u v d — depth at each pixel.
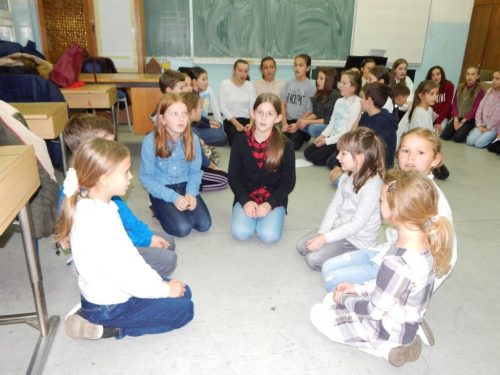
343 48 5.84
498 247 2.15
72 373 1.22
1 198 0.94
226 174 2.91
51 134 2.02
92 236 1.14
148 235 1.74
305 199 2.77
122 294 1.27
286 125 4.10
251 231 2.07
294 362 1.30
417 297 1.13
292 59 5.75
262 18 5.47
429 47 6.16
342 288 1.41
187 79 3.21
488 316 1.57
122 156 1.17
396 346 1.21
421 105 3.28
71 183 1.11
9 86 2.62
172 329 1.42
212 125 4.05
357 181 1.64
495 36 5.87
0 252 1.94
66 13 4.84
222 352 1.33
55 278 1.73
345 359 1.32
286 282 1.75
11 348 1.33
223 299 1.62
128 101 4.91
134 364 1.27
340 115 3.44
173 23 5.30
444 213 1.35
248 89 4.11
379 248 1.65
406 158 1.50
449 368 1.29
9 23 4.33
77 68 3.15
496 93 4.31
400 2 5.75
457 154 4.14
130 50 5.06
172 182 2.18
